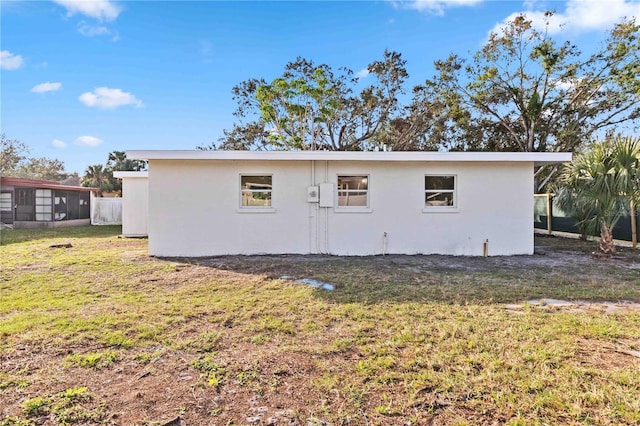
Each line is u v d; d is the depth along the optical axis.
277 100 24.81
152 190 9.30
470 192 9.70
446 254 9.68
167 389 2.88
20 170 34.31
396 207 9.70
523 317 4.56
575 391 2.81
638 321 4.40
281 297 5.51
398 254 9.68
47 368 3.20
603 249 9.05
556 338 3.87
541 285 6.24
